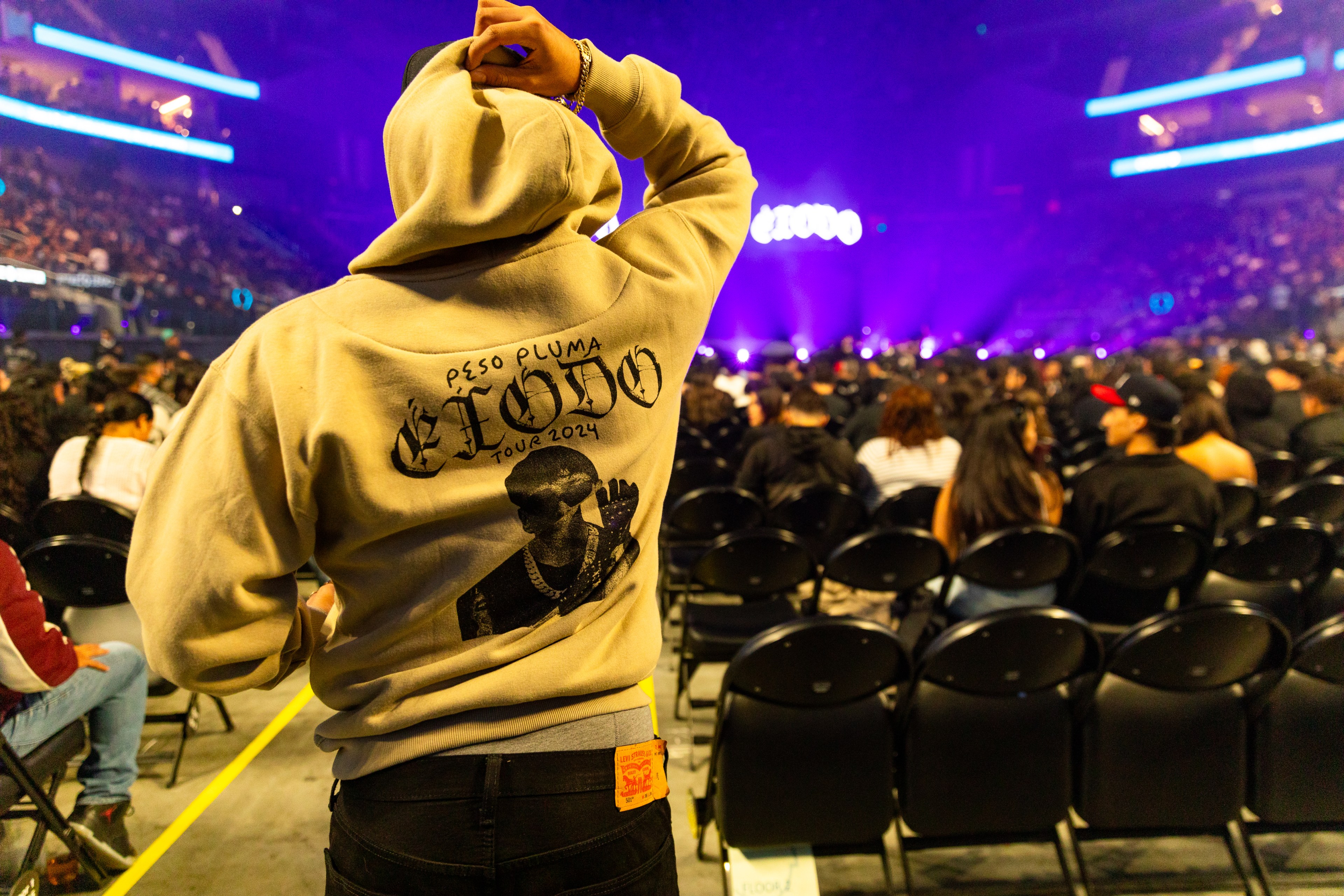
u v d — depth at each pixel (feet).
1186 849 8.69
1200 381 15.05
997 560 9.75
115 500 11.91
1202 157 83.82
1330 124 76.33
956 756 7.27
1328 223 78.13
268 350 2.66
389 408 2.65
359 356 2.64
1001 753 7.29
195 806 9.61
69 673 7.13
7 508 11.41
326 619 3.27
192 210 72.84
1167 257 86.89
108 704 8.37
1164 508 10.38
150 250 64.64
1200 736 7.29
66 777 10.34
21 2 60.75
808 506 12.69
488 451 2.77
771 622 11.08
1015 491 10.09
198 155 72.23
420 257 2.79
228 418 2.64
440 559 2.77
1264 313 70.54
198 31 70.54
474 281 2.77
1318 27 75.97
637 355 3.01
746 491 13.24
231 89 71.92
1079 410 26.76
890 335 89.35
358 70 76.69
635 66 3.37
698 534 13.79
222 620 2.66
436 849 2.72
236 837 9.01
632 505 3.04
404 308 2.73
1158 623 6.93
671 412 3.19
